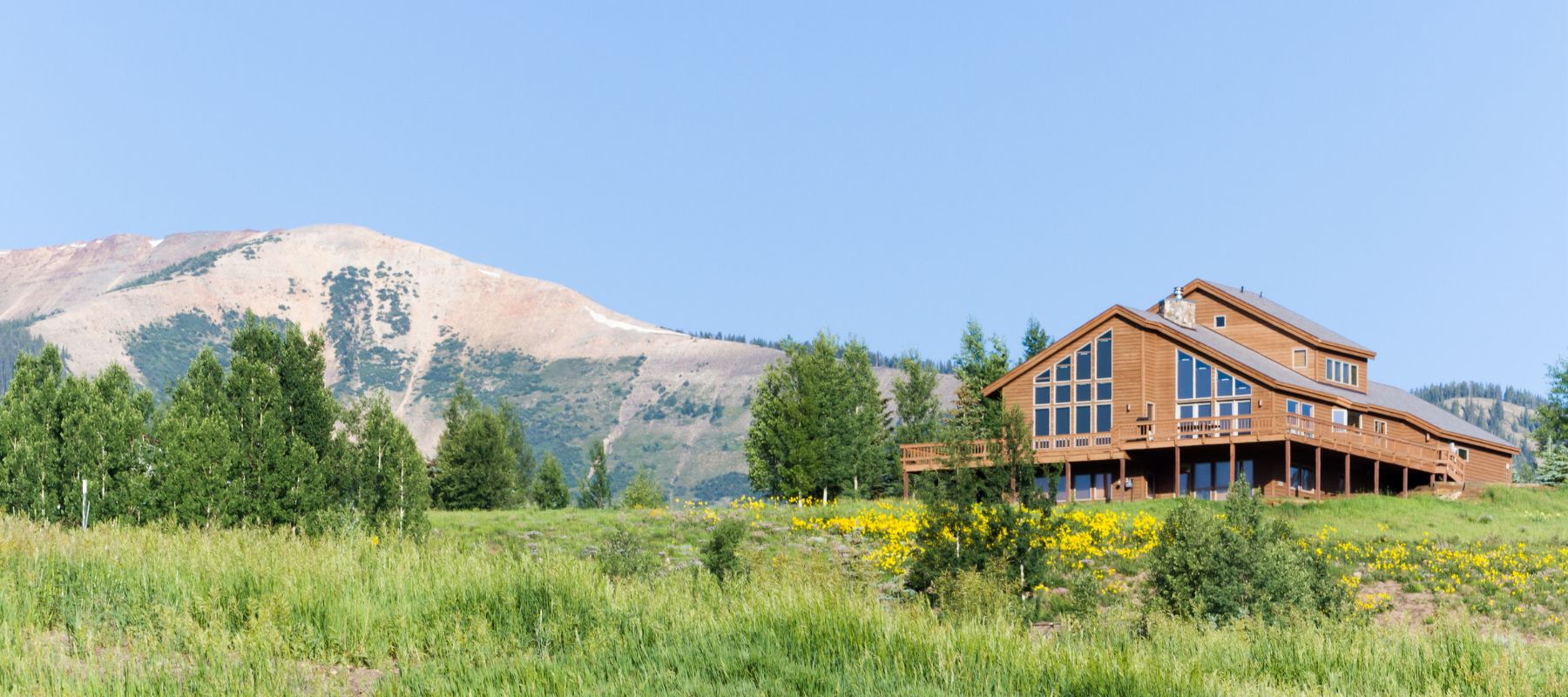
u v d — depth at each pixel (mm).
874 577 30094
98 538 21641
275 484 37000
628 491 83438
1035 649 16500
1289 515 47062
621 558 28625
